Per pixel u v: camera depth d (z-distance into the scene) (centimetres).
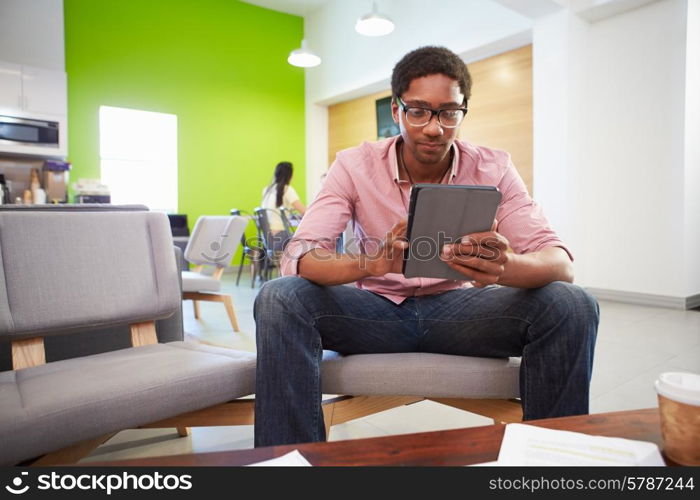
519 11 365
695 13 330
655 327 279
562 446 54
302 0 596
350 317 104
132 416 86
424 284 116
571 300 91
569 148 363
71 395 82
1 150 409
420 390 99
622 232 365
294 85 641
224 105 584
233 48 588
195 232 269
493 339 102
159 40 534
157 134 542
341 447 56
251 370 101
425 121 103
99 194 464
